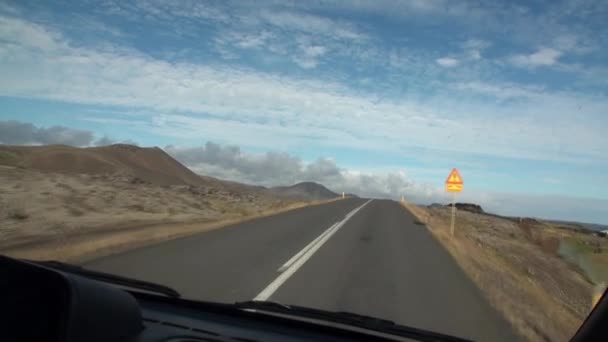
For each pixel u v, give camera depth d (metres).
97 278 4.99
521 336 6.92
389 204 52.72
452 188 22.78
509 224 48.25
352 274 10.86
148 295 4.68
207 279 9.48
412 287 9.85
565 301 12.25
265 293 8.57
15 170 34.62
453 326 7.21
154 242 14.31
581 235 39.78
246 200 43.81
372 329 4.46
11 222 16.11
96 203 24.52
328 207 40.19
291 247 14.74
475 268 12.90
